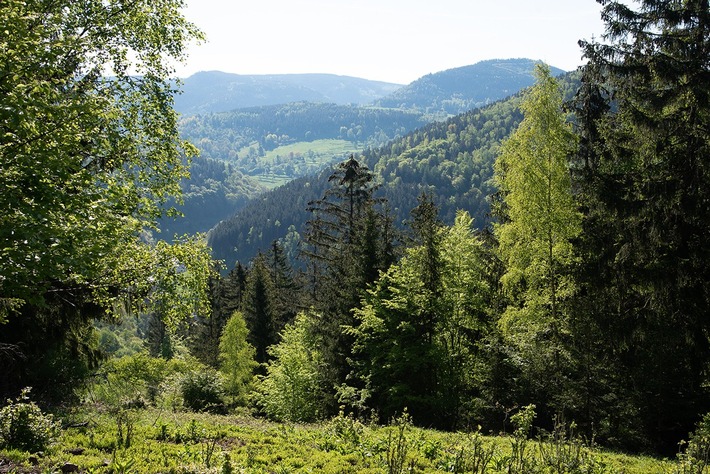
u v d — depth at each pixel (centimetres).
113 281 1302
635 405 1756
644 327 1809
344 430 1284
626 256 1828
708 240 1725
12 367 1516
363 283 2736
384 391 2370
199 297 1430
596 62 2003
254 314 4494
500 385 2097
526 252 2105
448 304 2398
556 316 2103
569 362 1916
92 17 1426
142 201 1345
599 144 2120
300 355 3156
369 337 2472
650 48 1858
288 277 5541
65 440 1036
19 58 922
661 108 1812
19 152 887
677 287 1698
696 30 1755
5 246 820
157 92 1559
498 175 2408
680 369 1767
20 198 869
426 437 1380
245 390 3653
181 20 1596
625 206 1861
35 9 1188
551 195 2070
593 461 1058
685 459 1029
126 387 2025
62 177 892
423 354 2336
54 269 852
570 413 1830
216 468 794
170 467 874
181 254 1419
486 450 1111
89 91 1334
